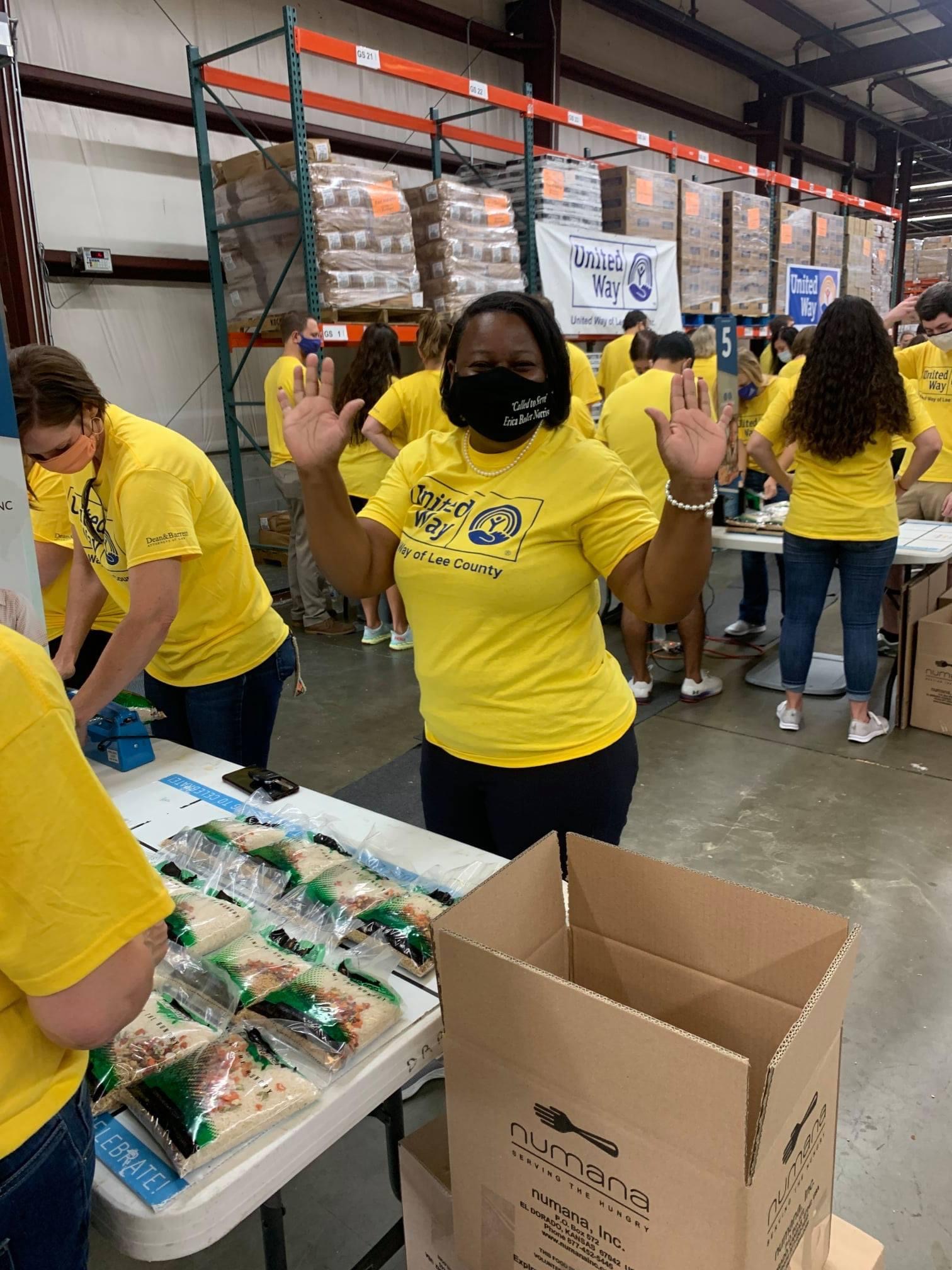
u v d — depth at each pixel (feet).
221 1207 2.49
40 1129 2.15
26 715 1.95
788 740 11.17
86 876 2.00
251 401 18.47
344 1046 2.88
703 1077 2.11
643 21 26.73
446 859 4.11
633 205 20.16
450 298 16.29
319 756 11.07
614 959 3.24
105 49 15.51
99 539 5.41
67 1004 2.00
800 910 2.72
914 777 10.05
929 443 9.96
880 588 10.31
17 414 4.39
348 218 14.53
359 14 19.71
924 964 6.99
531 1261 2.72
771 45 32.53
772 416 10.50
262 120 17.76
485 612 4.25
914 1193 5.10
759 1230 2.27
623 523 4.15
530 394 4.05
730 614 16.69
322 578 16.30
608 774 4.52
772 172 25.49
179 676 6.09
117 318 16.48
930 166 47.44
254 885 3.88
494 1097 2.64
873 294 32.45
